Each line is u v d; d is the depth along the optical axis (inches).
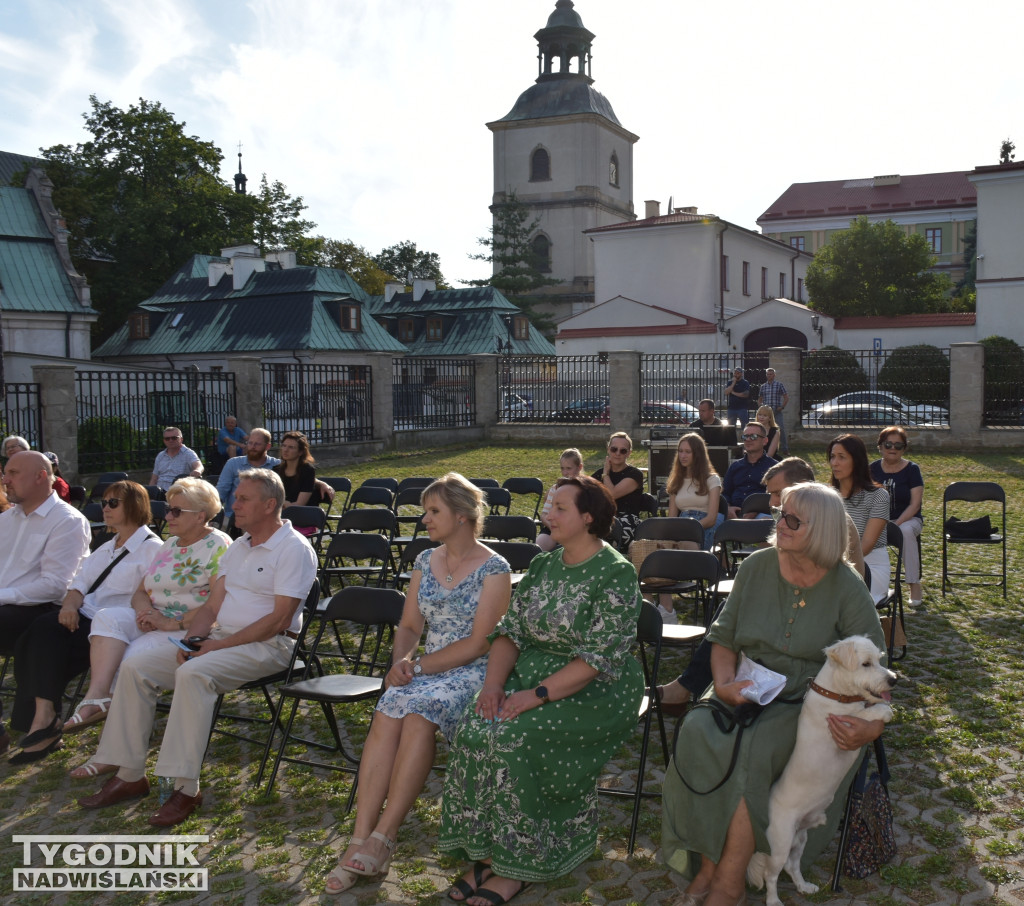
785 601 154.7
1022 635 292.7
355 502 435.8
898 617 263.4
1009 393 888.3
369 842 155.3
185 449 461.1
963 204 2687.0
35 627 219.5
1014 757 199.6
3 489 255.8
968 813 175.3
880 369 987.3
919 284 1838.1
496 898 148.3
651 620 187.0
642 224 1833.2
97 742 221.8
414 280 2176.4
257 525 207.9
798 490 150.9
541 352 2102.6
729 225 1808.6
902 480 333.4
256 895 155.0
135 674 191.9
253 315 1779.0
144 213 1868.8
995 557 410.3
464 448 1000.9
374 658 239.9
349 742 221.1
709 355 979.9
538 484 453.4
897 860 158.7
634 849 167.2
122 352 1865.2
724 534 294.4
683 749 147.3
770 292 2079.2
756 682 148.0
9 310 1413.6
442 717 163.9
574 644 162.7
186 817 183.0
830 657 140.8
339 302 1752.0
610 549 167.9
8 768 208.4
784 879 155.4
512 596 181.3
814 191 2962.6
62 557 234.8
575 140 2642.7
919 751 203.3
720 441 466.6
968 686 245.4
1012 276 1376.7
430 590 186.7
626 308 1696.6
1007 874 153.6
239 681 195.0
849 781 150.5
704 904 144.7
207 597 218.4
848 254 1827.0
